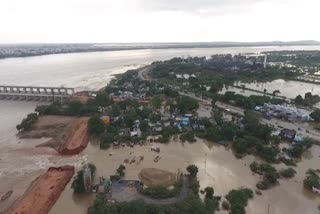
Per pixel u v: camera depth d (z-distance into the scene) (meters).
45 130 174.00
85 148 147.00
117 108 199.25
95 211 88.94
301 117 179.25
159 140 151.62
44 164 129.88
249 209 94.31
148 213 88.50
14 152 143.50
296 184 109.88
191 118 180.38
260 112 193.38
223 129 154.50
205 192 102.56
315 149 140.25
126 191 101.00
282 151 137.12
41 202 98.62
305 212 93.50
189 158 132.75
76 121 184.62
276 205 96.81
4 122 194.00
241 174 117.69
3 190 108.75
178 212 87.94
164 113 195.88
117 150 142.38
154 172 113.62
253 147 140.12
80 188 103.31
